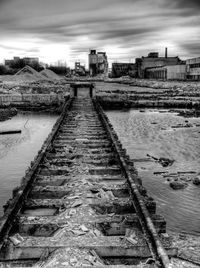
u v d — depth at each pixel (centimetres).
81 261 415
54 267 400
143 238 476
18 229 520
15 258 436
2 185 1027
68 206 600
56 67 15375
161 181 1045
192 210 809
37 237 476
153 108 3656
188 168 1209
